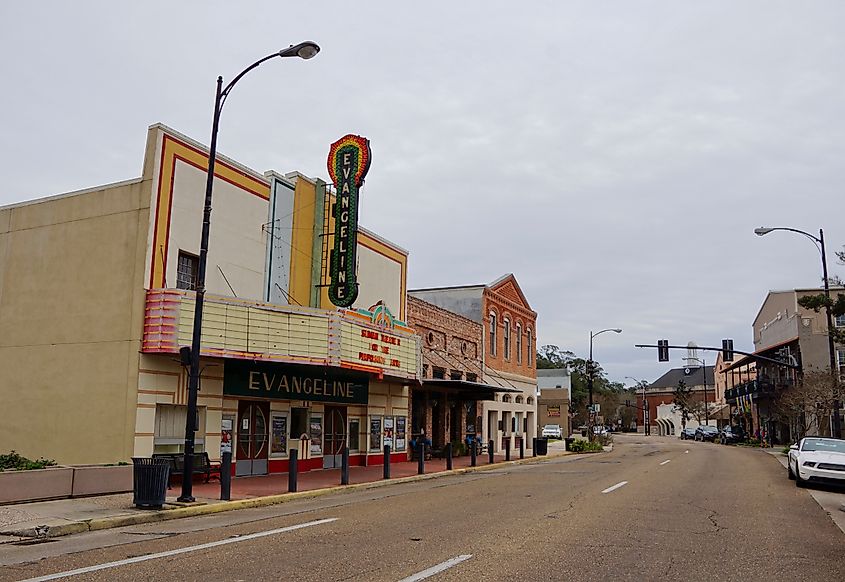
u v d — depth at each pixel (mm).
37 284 19875
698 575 8648
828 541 11414
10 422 19422
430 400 33344
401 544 10312
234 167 21469
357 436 27656
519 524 12438
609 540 10898
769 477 23734
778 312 61156
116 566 8609
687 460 33844
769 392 56125
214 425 20188
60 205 19969
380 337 24656
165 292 18234
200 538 10852
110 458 17906
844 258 28234
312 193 25000
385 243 30125
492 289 41344
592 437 53750
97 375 18500
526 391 46500
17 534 11023
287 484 19641
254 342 19812
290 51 15312
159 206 18859
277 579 7961
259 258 22188
